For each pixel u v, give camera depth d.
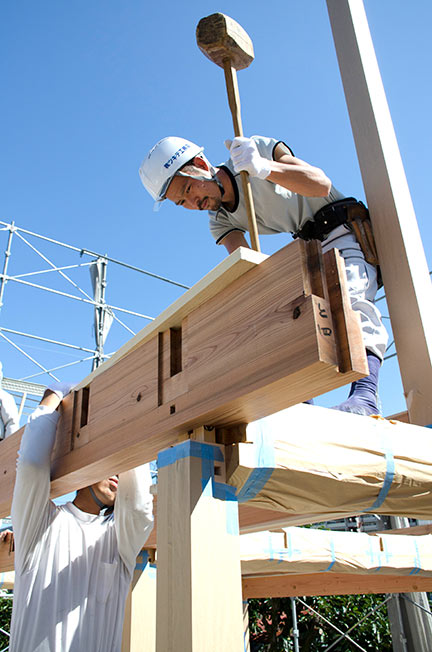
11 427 2.87
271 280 1.14
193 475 1.21
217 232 2.62
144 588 2.88
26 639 1.59
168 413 1.33
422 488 1.56
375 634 6.79
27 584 1.68
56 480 1.82
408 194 2.27
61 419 1.89
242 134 2.05
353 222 2.24
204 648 1.08
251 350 1.13
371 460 1.48
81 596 1.70
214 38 2.04
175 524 1.21
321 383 1.05
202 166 2.37
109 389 1.64
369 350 1.99
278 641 7.17
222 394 1.17
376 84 2.44
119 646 1.73
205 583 1.13
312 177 2.05
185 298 1.35
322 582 4.66
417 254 2.15
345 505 1.49
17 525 1.74
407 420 2.18
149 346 1.50
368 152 2.33
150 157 2.37
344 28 2.55
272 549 3.38
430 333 2.02
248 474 1.28
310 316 1.02
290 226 2.41
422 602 5.72
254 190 2.34
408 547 3.78
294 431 1.38
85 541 1.82
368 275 2.16
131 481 1.81
